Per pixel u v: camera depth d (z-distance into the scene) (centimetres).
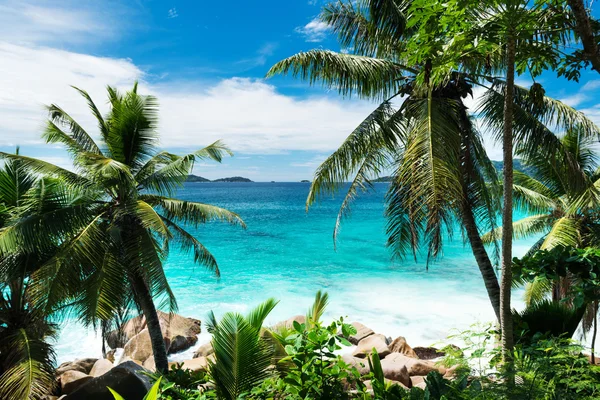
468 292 1880
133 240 912
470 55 576
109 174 890
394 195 863
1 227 900
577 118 783
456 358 446
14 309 911
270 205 7956
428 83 675
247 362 456
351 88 873
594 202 771
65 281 807
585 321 933
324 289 1984
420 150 645
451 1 389
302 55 836
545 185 1247
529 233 1318
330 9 905
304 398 377
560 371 357
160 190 1022
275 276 2259
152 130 1067
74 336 1448
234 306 1777
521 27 405
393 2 804
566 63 448
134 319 1421
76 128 1008
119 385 683
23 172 991
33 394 784
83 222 882
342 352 1198
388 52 906
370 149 855
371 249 3034
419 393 367
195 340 1434
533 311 572
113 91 1012
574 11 386
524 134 762
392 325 1495
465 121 767
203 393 451
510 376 350
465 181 777
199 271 2402
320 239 3531
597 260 414
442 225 694
